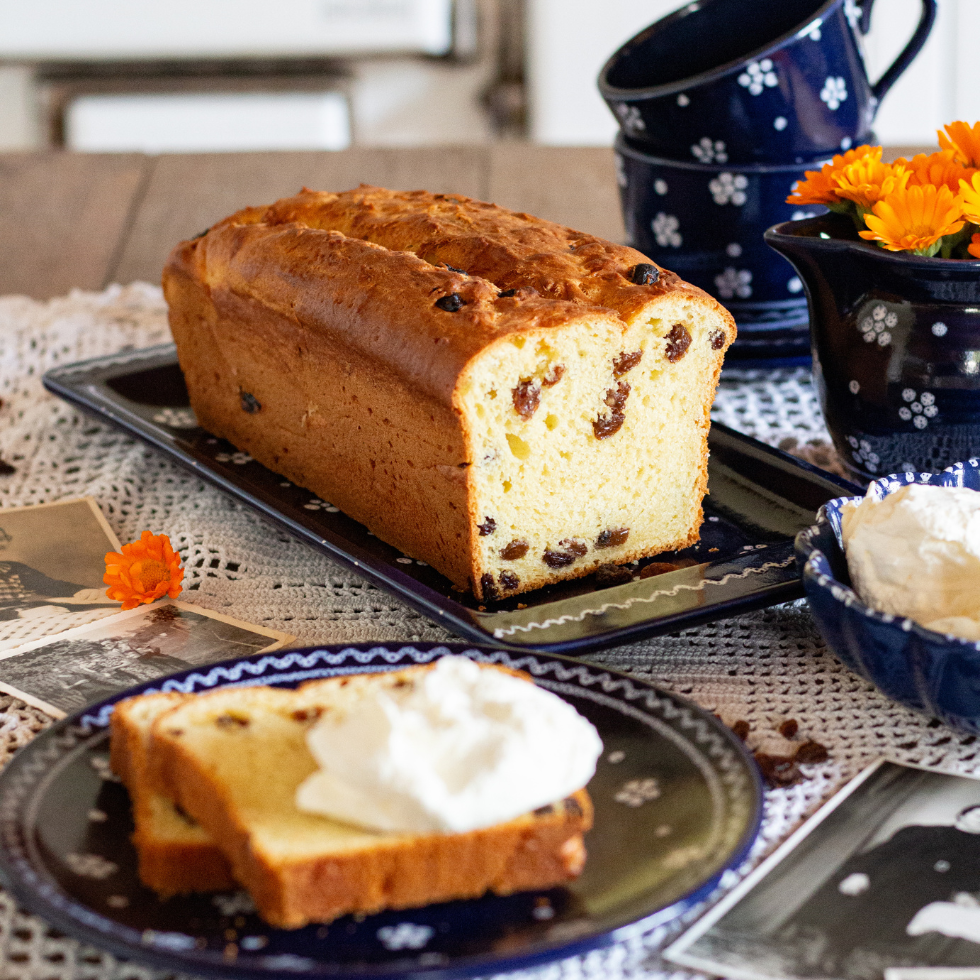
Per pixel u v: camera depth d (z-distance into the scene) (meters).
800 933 1.05
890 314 1.26
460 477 1.23
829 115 1.42
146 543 1.25
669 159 1.43
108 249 1.71
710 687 1.18
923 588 1.14
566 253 1.30
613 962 1.05
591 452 1.25
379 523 1.30
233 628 1.22
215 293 1.38
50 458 1.40
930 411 1.27
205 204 1.81
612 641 1.17
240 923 1.04
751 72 1.39
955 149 1.26
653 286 1.25
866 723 1.15
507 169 1.92
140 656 1.19
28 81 3.22
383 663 1.14
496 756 1.05
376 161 1.96
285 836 1.04
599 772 1.10
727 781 1.08
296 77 3.23
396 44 3.12
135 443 1.42
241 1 3.06
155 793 1.08
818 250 1.26
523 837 1.05
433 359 1.22
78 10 3.05
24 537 1.30
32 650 1.20
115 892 1.05
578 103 3.03
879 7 2.87
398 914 1.05
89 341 1.54
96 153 2.01
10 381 1.49
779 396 1.44
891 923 1.06
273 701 1.11
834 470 1.36
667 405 1.26
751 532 1.28
